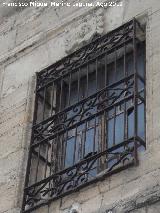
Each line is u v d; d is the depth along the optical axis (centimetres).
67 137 991
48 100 1050
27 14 1163
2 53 1149
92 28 1052
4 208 966
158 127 885
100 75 1026
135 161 873
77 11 1093
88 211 884
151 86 927
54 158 985
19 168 993
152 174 853
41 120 1034
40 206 932
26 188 962
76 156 981
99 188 892
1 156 1024
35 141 1005
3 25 1187
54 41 1095
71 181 930
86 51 1034
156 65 939
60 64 1053
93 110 995
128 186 867
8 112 1069
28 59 1111
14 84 1096
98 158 923
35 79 1075
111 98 955
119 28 1009
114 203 867
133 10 1021
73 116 980
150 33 975
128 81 955
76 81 1050
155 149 870
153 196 834
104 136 973
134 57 960
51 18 1124
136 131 899
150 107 909
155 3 1000
